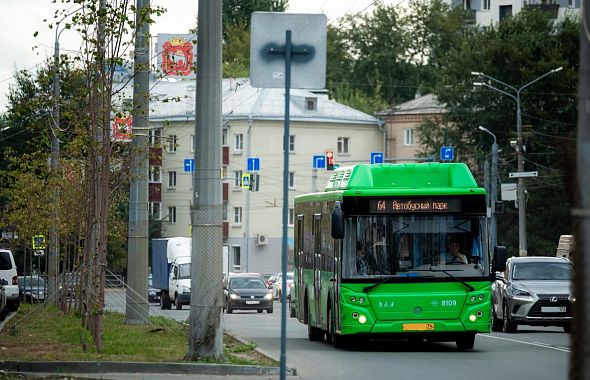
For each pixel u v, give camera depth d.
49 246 53.62
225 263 87.38
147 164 38.19
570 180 9.15
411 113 118.44
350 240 29.41
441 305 29.28
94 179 30.86
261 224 112.44
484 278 29.41
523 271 40.28
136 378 21.89
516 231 91.50
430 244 29.44
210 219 23.80
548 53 93.00
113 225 51.16
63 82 34.22
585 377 8.86
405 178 29.94
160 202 113.44
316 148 115.56
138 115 32.03
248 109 112.56
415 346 32.25
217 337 23.89
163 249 74.94
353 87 133.38
